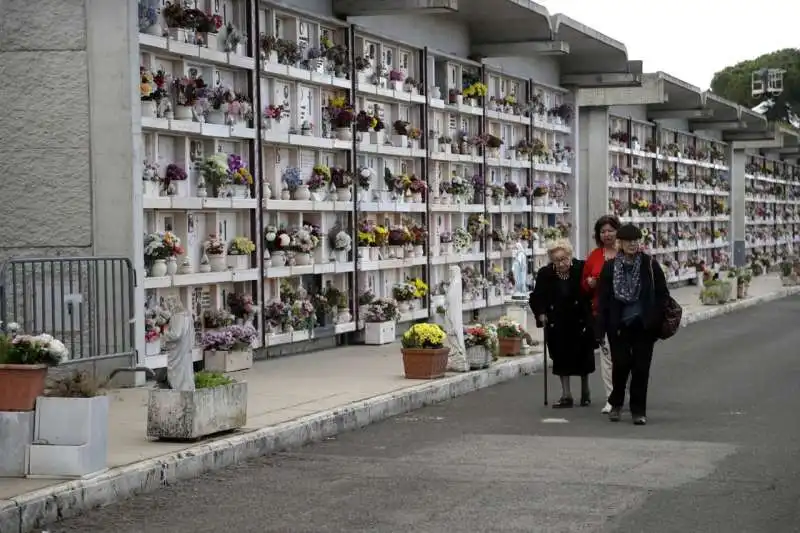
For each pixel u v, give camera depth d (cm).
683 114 4206
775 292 4128
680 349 2305
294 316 1928
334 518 889
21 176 1538
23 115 1537
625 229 1339
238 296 1786
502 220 2870
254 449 1159
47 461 947
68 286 1462
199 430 1119
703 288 3575
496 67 2795
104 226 1527
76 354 1429
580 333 1491
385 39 2303
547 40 2700
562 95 3288
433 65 2502
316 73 2020
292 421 1258
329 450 1202
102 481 947
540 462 1111
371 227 2211
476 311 2695
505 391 1689
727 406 1498
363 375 1684
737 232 5294
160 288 1642
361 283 2205
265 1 1883
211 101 1730
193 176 1722
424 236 2395
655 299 1341
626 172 3869
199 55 1688
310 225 2014
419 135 2412
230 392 1172
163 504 949
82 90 1529
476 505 926
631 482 1009
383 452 1186
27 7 1532
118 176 1525
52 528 871
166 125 1617
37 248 1536
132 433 1173
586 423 1366
